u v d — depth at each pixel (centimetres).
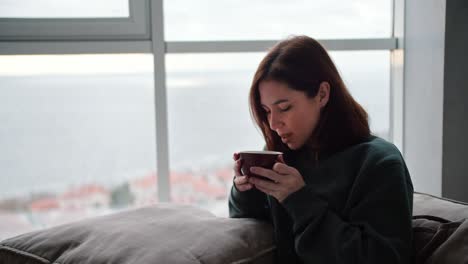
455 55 150
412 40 168
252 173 94
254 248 100
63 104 162
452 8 148
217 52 163
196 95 169
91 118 164
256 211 116
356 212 91
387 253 83
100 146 166
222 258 92
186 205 126
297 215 92
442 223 98
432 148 158
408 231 87
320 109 103
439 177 155
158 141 161
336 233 87
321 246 88
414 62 167
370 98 185
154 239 95
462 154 154
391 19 182
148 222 105
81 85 162
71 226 106
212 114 171
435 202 115
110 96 164
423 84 162
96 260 90
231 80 171
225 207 176
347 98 104
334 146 104
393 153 96
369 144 99
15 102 158
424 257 92
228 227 104
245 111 174
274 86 97
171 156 170
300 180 93
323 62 101
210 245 94
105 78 163
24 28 152
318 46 103
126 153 168
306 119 101
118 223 105
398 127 181
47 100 160
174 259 88
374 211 89
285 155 114
